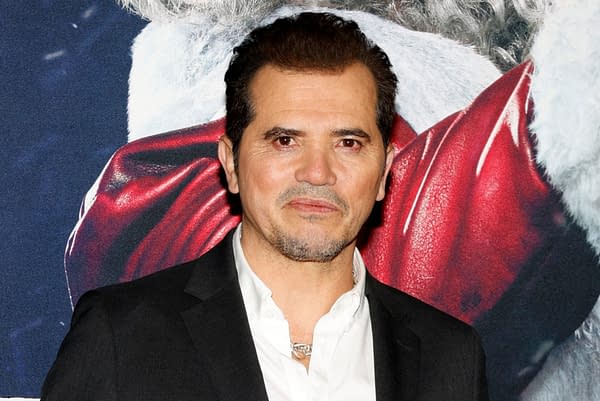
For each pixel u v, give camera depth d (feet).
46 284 8.84
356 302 7.16
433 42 9.30
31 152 8.91
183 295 6.90
